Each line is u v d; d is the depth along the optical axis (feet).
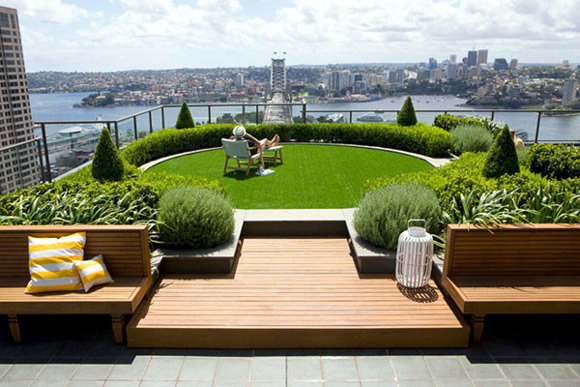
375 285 14.02
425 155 34.37
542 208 14.64
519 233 12.48
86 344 12.05
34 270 11.98
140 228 12.62
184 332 11.64
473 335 11.84
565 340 12.12
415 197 15.80
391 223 14.99
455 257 12.59
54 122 24.97
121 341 11.95
